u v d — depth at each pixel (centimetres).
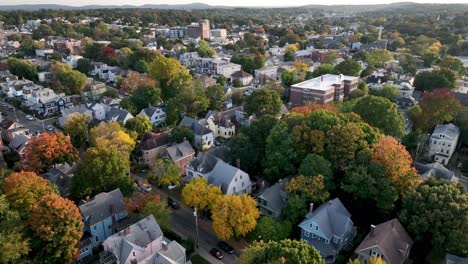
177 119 11569
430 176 6612
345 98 12631
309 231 5875
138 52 18438
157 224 5744
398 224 5638
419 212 5588
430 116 10012
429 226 5450
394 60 19162
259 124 8588
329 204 6069
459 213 5288
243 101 13688
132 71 16562
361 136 6969
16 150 9319
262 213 6656
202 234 6381
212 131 9969
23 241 4797
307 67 17575
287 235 5962
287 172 7350
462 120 9862
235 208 5838
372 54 18625
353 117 7888
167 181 7475
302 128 7331
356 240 6166
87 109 11419
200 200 6425
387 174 6425
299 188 6278
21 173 5953
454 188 5709
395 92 12256
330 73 15012
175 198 7475
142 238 5475
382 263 4588
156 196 6400
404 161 6444
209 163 7662
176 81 13612
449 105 9869
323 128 7281
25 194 5591
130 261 5234
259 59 18125
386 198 6134
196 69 18975
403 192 6378
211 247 6050
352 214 6688
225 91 13938
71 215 5225
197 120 10450
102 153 6894
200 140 9675
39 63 18212
